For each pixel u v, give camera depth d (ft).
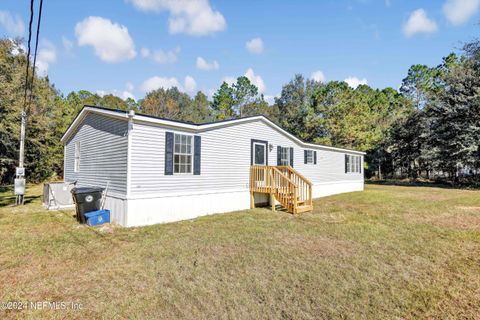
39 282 11.87
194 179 27.27
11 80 55.11
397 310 9.59
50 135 68.74
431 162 66.54
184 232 20.31
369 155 92.22
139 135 23.15
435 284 11.60
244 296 10.59
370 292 10.89
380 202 36.06
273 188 30.63
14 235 19.35
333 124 82.23
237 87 143.23
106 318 9.18
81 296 10.65
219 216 27.12
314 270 13.07
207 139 28.68
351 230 20.76
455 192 48.98
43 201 34.12
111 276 12.46
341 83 85.51
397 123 81.61
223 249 16.22
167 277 12.34
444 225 22.29
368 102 105.40
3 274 12.68
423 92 100.32
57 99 85.10
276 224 23.06
